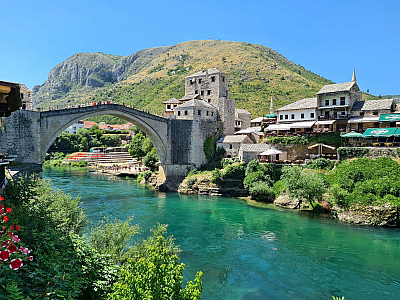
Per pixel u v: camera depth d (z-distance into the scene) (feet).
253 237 98.17
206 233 102.17
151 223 112.68
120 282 35.12
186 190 179.52
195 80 237.86
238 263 77.61
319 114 189.88
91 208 134.41
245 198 163.43
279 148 181.27
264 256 82.28
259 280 68.28
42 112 136.15
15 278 27.76
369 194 116.06
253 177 160.25
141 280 32.37
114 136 440.45
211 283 66.49
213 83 227.61
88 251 45.93
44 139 136.98
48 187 77.61
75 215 70.69
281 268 74.74
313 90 427.33
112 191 182.60
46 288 30.86
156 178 209.77
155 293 31.81
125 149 401.70
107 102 175.42
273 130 205.87
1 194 49.47
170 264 34.94
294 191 134.62
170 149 197.06
